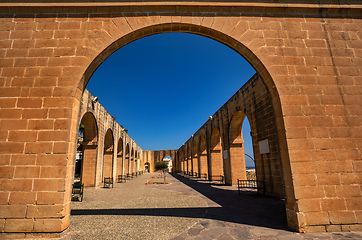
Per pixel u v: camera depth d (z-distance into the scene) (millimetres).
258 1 5395
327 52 5219
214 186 13609
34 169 4156
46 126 4371
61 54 4816
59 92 4570
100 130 13984
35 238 3887
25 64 4711
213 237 3869
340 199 4293
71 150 4418
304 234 3971
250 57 5277
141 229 4441
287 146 4535
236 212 5875
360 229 4172
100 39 4973
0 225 3904
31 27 4965
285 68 5020
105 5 5090
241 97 11547
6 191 4039
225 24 5277
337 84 4996
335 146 4586
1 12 5035
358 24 5523
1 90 4523
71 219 5332
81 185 8547
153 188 13102
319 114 4766
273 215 5434
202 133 21797
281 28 5328
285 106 4762
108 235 4078
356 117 4797
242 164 13469
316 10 5508
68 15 5090
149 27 5156
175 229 4398
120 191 11492
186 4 5203
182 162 38719
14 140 4277
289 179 4465
